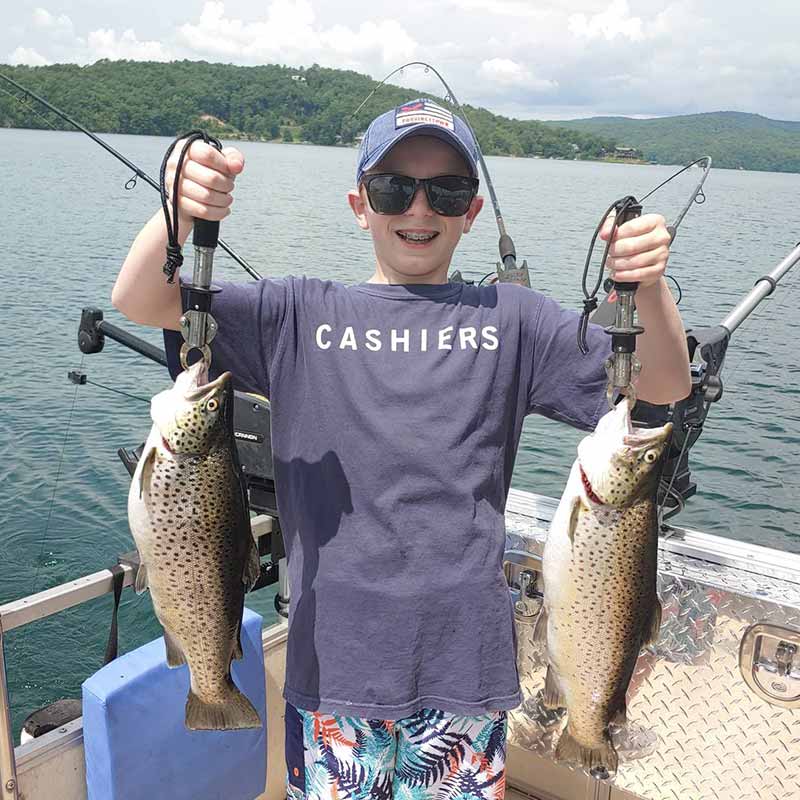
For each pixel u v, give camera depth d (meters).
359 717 1.88
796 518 7.75
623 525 1.93
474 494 1.93
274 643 2.83
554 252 20.17
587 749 2.09
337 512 1.93
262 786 2.69
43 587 6.51
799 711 2.42
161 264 1.82
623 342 1.79
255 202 33.00
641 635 2.02
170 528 1.82
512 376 2.04
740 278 16.84
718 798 2.56
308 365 1.99
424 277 2.10
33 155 51.09
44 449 8.95
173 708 2.38
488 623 1.91
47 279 16.67
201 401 1.77
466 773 2.00
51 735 2.29
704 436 9.61
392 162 2.06
